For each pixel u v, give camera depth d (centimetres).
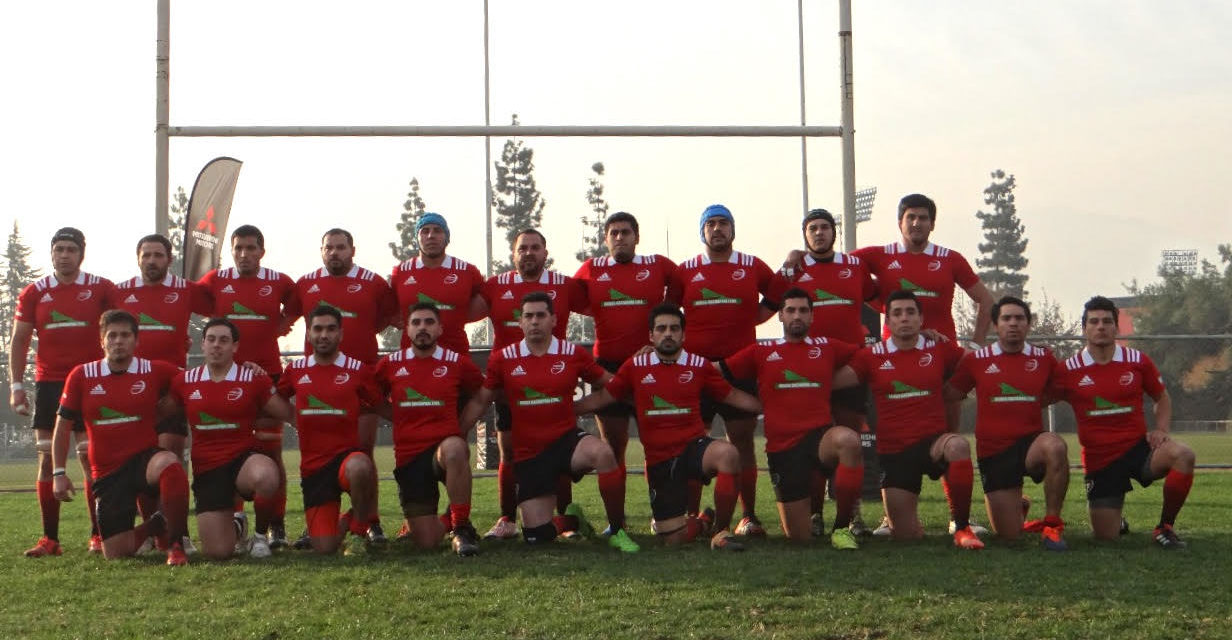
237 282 778
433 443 685
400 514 927
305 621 479
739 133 1121
